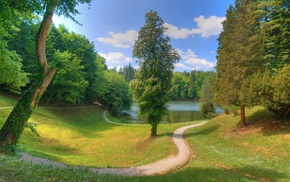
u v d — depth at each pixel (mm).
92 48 57500
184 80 150500
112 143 27141
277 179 12102
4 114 27531
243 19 24391
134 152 22922
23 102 12375
